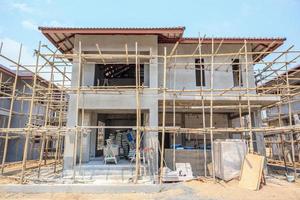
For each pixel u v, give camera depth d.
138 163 10.02
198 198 8.09
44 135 12.27
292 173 12.49
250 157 10.05
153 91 12.48
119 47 13.26
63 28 12.75
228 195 8.39
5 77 17.78
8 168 14.22
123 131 16.56
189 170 10.77
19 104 18.69
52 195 8.68
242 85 13.99
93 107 12.27
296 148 17.64
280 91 14.35
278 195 8.36
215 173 11.18
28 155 18.55
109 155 12.52
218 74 14.13
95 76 13.86
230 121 16.44
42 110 18.44
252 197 8.16
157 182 9.76
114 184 9.17
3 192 8.93
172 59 14.16
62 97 15.73
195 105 14.02
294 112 16.97
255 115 14.33
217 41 13.87
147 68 13.65
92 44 13.19
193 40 14.02
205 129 10.40
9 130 10.17
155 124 12.16
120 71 17.42
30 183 9.49
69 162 11.70
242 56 14.14
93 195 8.69
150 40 13.32
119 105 12.32
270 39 13.57
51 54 10.33
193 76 14.06
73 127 10.92
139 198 8.25
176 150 12.61
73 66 12.66
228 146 10.69
